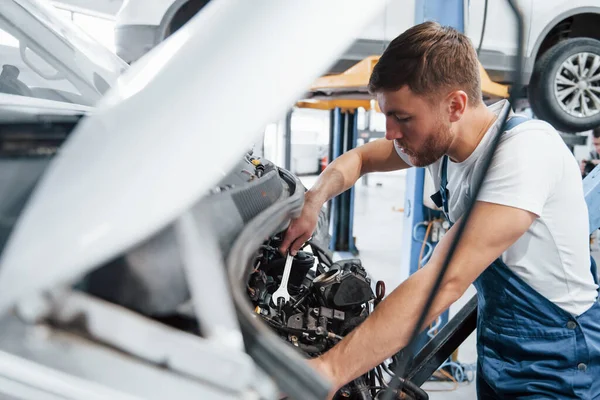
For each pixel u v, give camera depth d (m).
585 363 0.95
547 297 0.95
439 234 2.12
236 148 0.34
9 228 0.40
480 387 1.19
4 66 1.25
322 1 0.36
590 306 0.95
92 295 0.39
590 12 2.81
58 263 0.32
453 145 0.88
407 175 2.25
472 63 0.77
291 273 0.97
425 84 0.73
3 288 0.32
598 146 3.34
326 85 2.36
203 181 0.33
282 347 0.40
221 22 0.37
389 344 0.67
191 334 0.37
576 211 0.89
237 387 0.34
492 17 2.58
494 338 1.05
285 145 5.07
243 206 0.66
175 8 2.38
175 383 0.34
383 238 5.12
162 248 0.40
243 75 0.34
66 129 0.56
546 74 2.80
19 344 0.33
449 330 1.26
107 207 0.32
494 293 1.01
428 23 0.77
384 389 0.81
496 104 0.98
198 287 0.38
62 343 0.34
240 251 0.55
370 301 0.95
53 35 1.36
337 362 0.67
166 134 0.34
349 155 1.29
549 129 0.87
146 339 0.35
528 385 0.99
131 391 0.33
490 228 0.73
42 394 0.32
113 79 1.37
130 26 2.42
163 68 0.39
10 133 0.49
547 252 0.90
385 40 2.54
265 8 0.36
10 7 1.29
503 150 0.81
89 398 0.32
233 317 0.38
